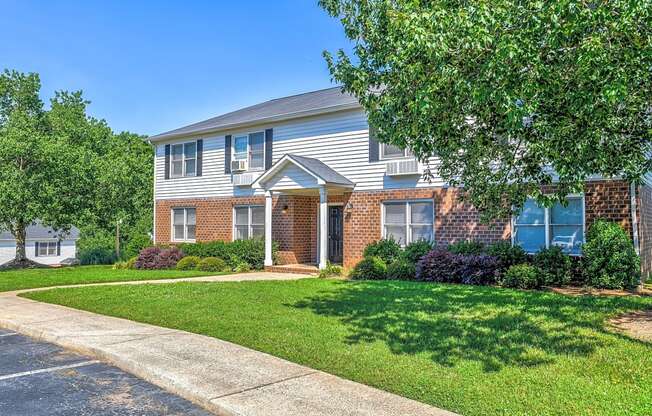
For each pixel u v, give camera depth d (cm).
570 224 1244
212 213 2062
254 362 598
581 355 587
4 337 791
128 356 625
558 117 561
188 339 718
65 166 2173
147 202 3816
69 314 935
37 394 517
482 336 684
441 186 1465
